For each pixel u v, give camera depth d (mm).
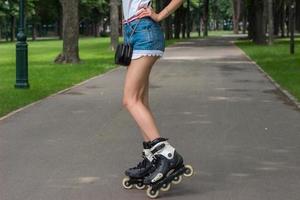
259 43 46781
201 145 8195
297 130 9398
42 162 7176
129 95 5594
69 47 26141
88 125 9906
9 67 24109
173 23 77062
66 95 14344
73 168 6867
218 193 5820
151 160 5598
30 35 101938
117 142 8422
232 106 12258
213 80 18094
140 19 5496
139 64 5523
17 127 9742
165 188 5680
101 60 28062
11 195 5805
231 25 149125
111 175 6527
